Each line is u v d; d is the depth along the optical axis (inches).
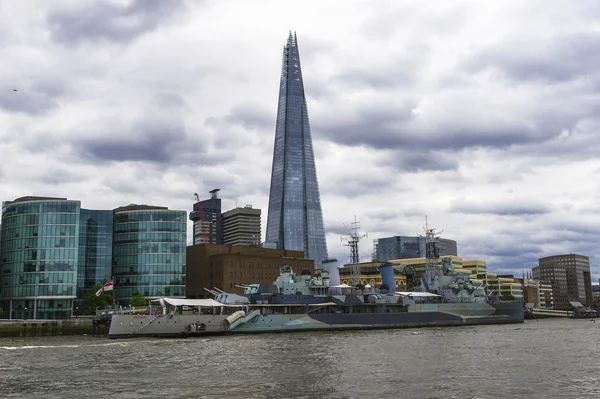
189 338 4143.7
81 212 7687.0
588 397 1857.8
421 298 5753.0
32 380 2181.3
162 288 7426.2
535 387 2031.3
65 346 3558.1
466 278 6318.9
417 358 2829.7
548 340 3890.3
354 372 2369.6
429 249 6574.8
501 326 5861.2
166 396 1878.7
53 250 6653.5
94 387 2037.4
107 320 4672.7
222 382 2134.6
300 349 3260.3
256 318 4586.6
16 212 6786.4
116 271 7598.4
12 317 6565.0
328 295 5142.7
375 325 5206.7
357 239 6269.7
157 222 7613.2
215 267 7662.4
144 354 3019.2
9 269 6722.4
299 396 1878.7
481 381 2150.6
